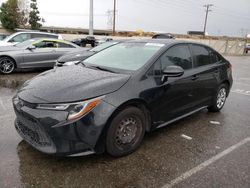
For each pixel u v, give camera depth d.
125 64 3.85
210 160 3.42
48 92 3.05
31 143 3.15
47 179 2.86
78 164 3.18
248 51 42.75
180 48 4.31
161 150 3.64
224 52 37.47
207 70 4.75
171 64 3.99
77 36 40.00
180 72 3.63
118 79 3.34
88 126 2.93
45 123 2.85
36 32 12.20
